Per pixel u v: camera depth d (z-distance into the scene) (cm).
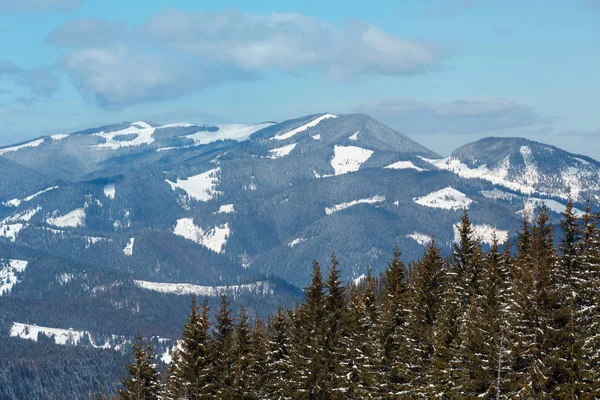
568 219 7362
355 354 8088
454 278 7994
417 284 7975
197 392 8250
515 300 6044
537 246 6838
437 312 7631
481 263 8044
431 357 6862
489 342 5909
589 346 5491
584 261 7000
